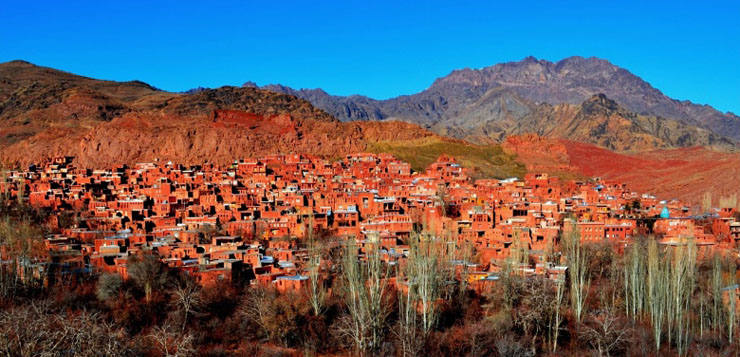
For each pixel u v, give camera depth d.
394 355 161.00
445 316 175.50
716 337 172.75
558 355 162.25
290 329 167.50
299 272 195.50
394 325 169.75
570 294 184.12
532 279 178.88
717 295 178.25
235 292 183.88
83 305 172.00
